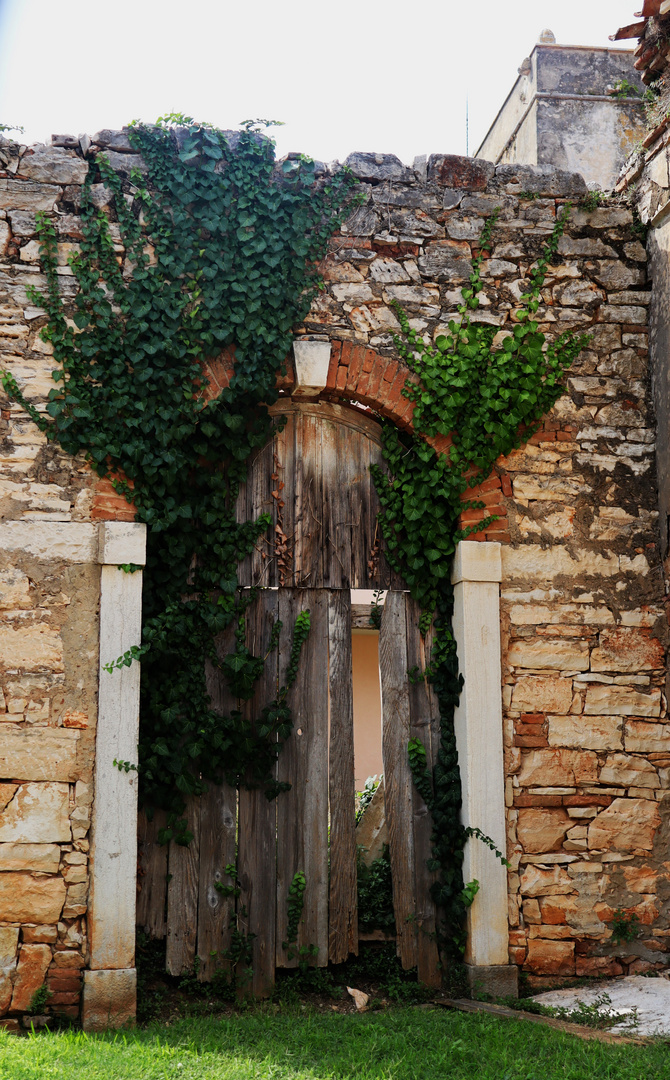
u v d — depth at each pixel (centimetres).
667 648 636
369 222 636
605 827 609
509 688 612
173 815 565
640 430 658
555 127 980
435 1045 462
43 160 587
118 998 516
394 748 616
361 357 619
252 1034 485
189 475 600
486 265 650
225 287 592
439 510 624
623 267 672
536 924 590
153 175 595
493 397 630
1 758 532
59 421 561
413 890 602
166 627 566
